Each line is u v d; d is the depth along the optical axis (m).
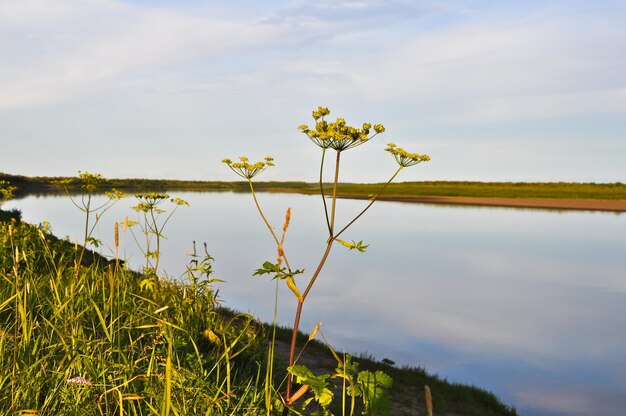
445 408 9.88
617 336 19.75
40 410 2.73
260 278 31.12
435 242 59.59
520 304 26.08
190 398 3.10
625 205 117.00
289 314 21.95
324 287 29.73
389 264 41.88
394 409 8.73
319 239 60.06
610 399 13.08
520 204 126.12
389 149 3.26
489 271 37.97
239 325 7.89
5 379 2.98
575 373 15.34
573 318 23.03
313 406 5.28
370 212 110.19
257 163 3.49
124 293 5.28
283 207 127.31
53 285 4.38
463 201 141.12
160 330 3.92
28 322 3.67
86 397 3.00
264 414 3.33
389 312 23.06
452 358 16.55
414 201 147.75
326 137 3.11
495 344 18.33
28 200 81.19
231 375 4.70
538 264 41.97
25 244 7.65
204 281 6.83
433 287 30.81
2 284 5.34
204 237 57.16
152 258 6.55
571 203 123.69
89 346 3.41
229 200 175.75
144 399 3.10
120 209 60.38
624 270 38.22
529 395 13.32
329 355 10.91
